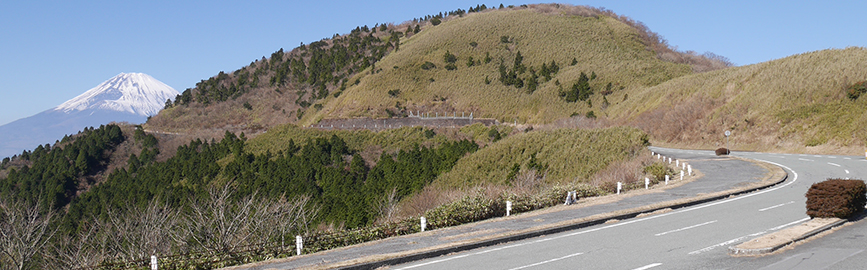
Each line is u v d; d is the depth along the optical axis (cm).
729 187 2002
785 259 862
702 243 1029
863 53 4994
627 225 1291
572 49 10475
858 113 4181
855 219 1181
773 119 4875
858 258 844
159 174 5394
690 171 2628
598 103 7931
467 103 8438
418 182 3862
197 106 11288
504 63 9994
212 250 1235
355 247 1166
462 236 1203
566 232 1238
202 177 5041
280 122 9850
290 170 4703
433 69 9644
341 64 11881
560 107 7944
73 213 4116
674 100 6531
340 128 7962
